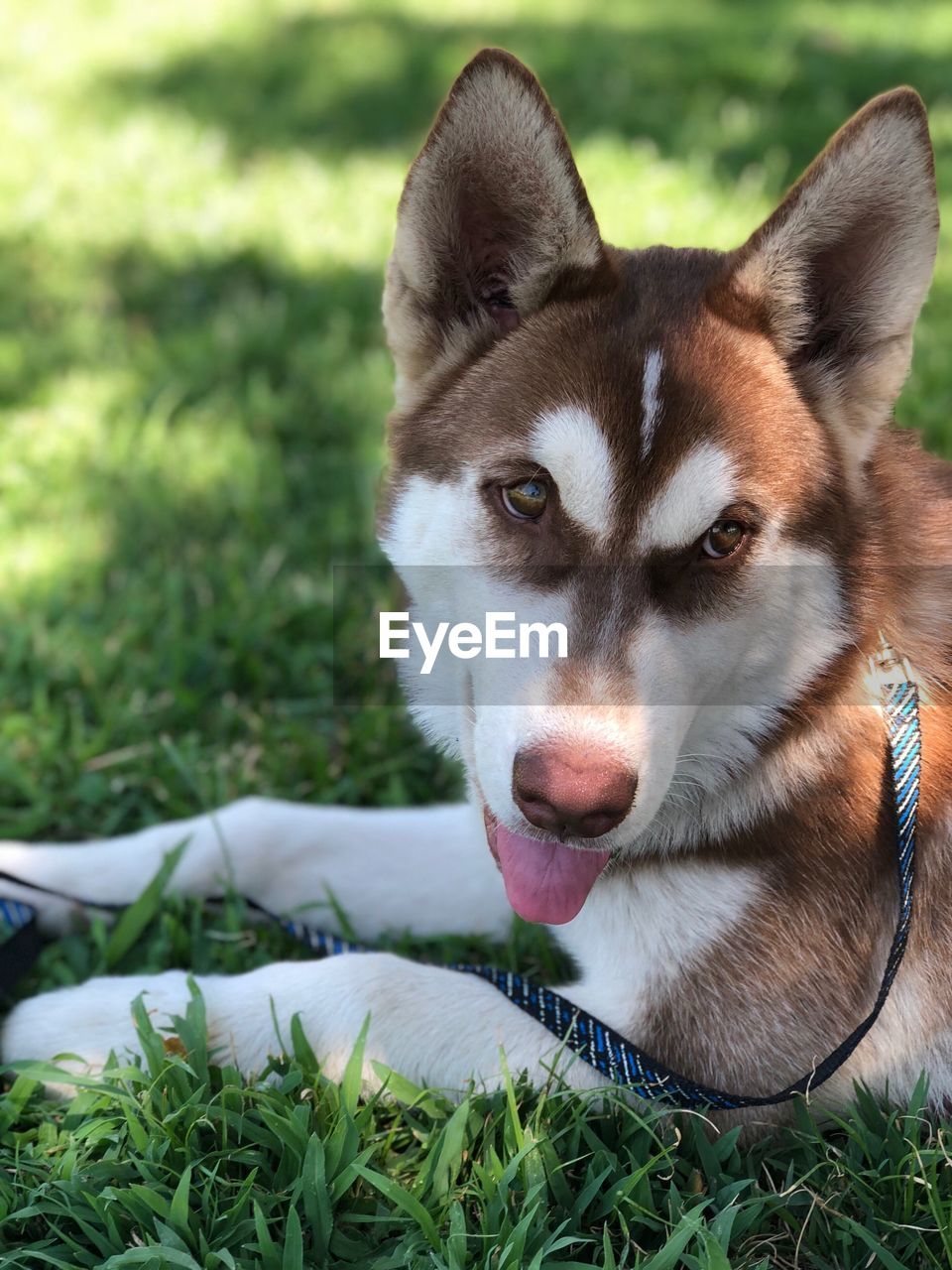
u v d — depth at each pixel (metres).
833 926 0.60
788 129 1.72
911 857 0.60
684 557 0.59
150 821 0.77
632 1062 0.60
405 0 2.57
